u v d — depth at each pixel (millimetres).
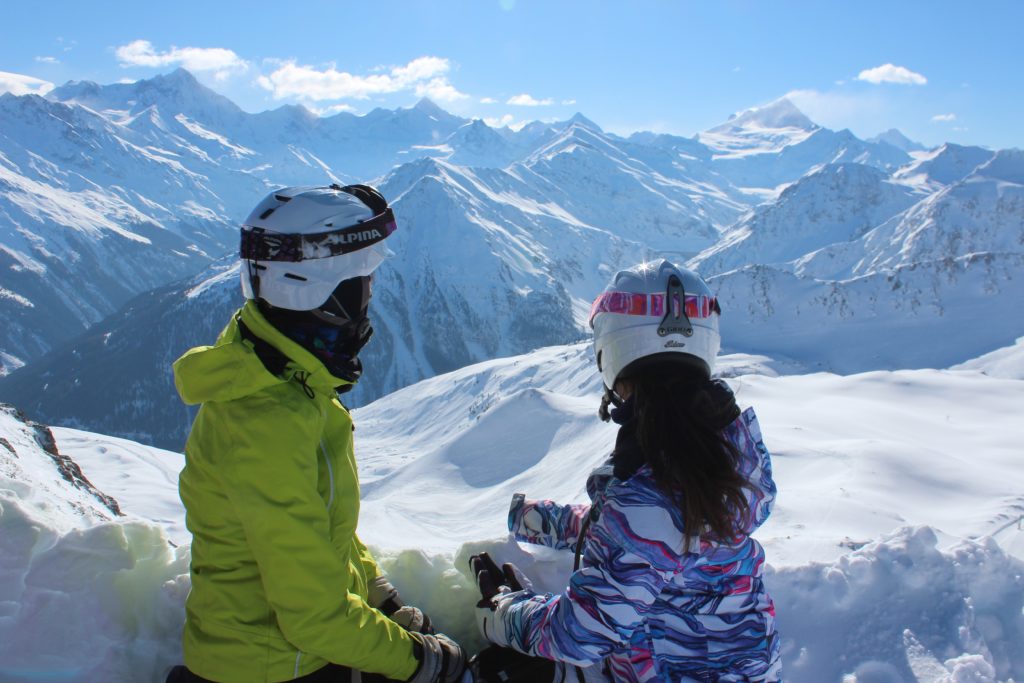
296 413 2000
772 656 2209
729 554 2059
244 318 2098
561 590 2793
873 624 2955
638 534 1932
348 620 2021
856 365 137375
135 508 18156
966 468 15711
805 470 17578
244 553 2082
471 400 126875
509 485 37438
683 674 2135
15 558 2445
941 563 3162
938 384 45906
